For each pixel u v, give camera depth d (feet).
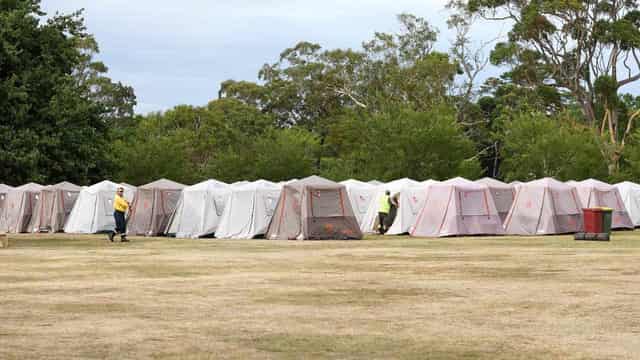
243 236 147.43
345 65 373.20
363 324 48.60
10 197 183.83
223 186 158.40
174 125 345.31
